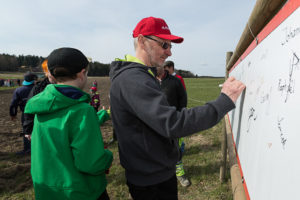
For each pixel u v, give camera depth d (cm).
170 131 87
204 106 90
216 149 403
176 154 128
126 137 111
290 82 52
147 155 112
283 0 70
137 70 103
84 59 129
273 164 57
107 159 126
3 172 329
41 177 117
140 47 122
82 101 121
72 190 115
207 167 324
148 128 108
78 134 113
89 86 3078
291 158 46
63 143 113
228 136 184
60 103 113
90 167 114
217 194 256
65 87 118
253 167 80
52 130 114
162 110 89
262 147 69
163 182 123
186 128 86
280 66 60
